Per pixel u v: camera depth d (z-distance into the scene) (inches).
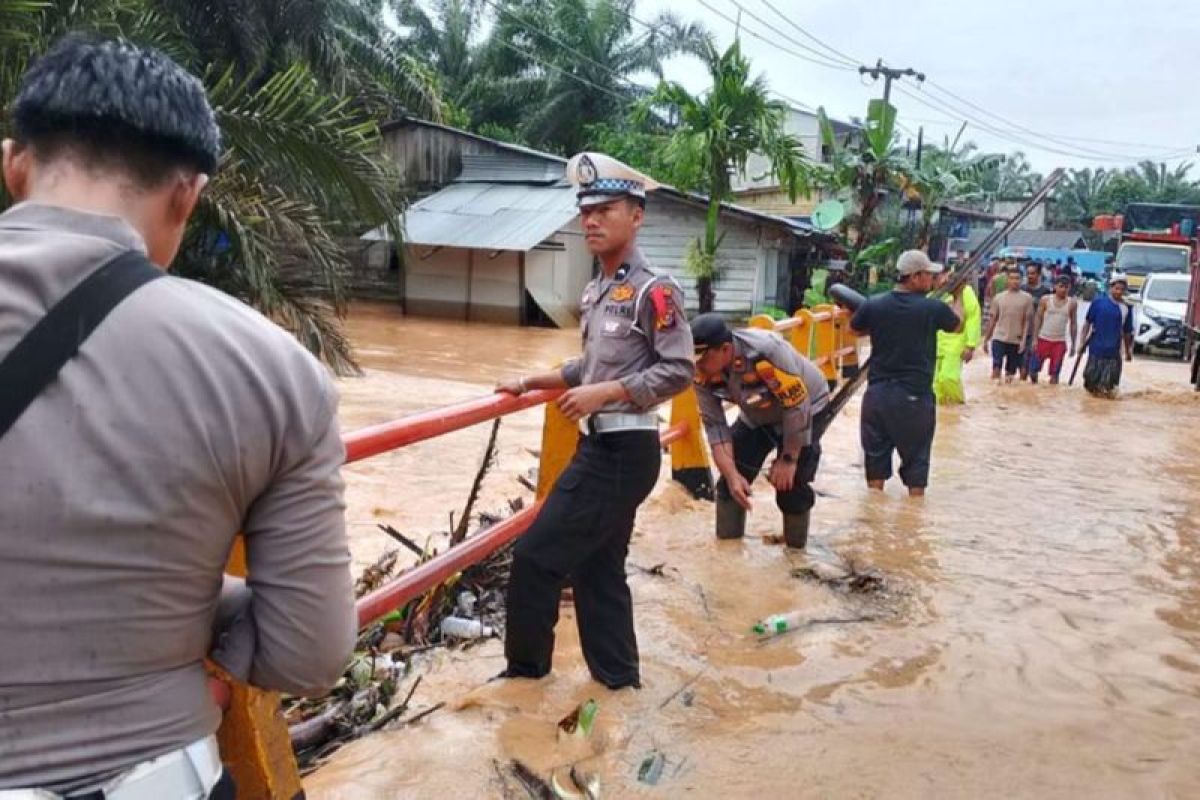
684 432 249.1
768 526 232.7
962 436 385.4
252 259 342.3
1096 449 367.9
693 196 894.4
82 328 46.3
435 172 1012.5
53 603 46.2
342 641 54.6
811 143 1568.7
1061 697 146.7
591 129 1310.3
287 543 51.9
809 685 146.0
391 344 685.9
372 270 968.9
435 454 309.1
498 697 131.9
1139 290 924.0
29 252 47.0
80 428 45.8
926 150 1387.8
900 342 268.1
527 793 111.0
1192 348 721.0
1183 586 202.7
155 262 53.4
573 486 130.7
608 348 129.0
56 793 46.9
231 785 55.4
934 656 159.8
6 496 45.0
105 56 50.9
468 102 1449.3
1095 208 2780.5
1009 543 230.1
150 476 46.6
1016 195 2496.3
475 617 166.6
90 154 49.9
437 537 216.1
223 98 355.3
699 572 196.2
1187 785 122.4
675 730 128.5
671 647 156.3
